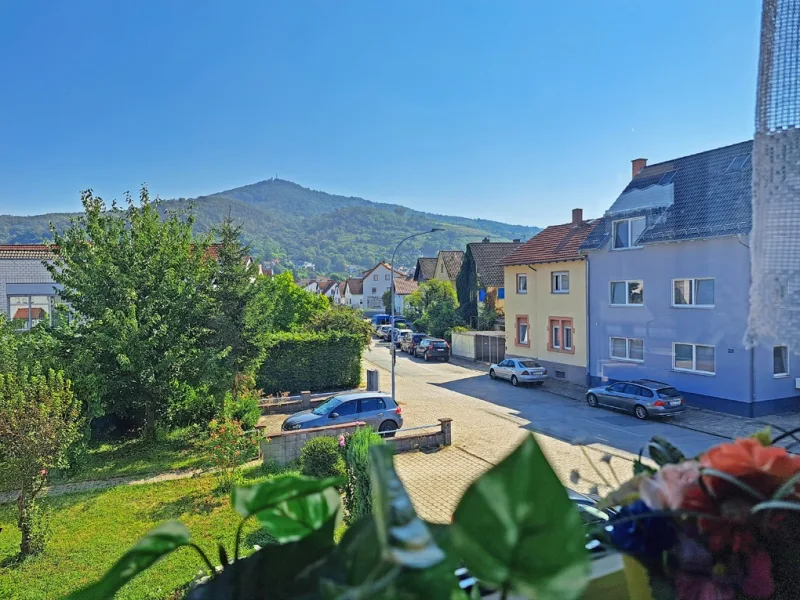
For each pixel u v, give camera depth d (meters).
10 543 7.26
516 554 0.54
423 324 35.78
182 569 4.72
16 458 7.00
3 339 11.94
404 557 0.54
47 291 20.00
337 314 27.00
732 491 1.01
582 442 1.59
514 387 19.52
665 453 1.25
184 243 14.06
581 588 0.52
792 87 1.36
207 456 11.44
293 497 0.85
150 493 9.14
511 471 0.56
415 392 19.19
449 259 42.12
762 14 1.42
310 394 17.61
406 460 9.06
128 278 12.78
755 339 1.48
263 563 0.84
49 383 8.38
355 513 2.98
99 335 12.02
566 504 0.55
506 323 23.45
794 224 1.37
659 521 1.04
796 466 0.98
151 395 12.99
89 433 11.34
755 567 0.97
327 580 0.64
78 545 6.96
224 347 14.05
